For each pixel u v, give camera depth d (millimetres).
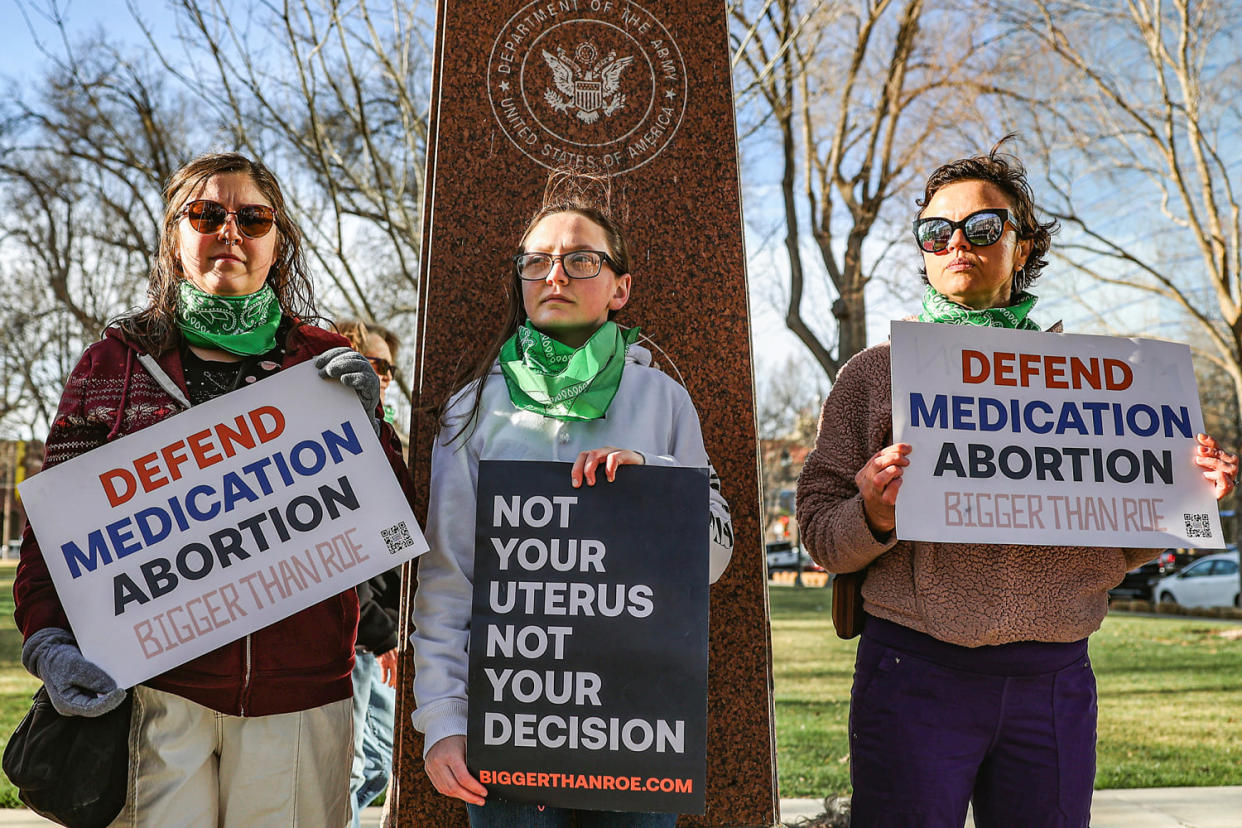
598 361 2295
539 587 2131
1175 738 6645
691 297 2947
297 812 2182
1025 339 2518
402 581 2752
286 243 2564
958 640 2350
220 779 2168
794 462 49406
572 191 2955
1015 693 2361
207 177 2352
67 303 18609
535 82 2996
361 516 2287
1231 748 6305
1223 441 33781
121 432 2254
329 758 2242
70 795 2037
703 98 3033
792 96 15031
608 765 2078
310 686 2207
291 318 2500
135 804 2105
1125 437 2496
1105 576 2451
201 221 2283
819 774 5453
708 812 2766
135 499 2209
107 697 2029
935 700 2363
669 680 2098
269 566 2225
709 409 2906
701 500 2160
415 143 8055
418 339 2883
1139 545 2422
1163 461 2498
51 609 2182
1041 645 2381
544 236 2404
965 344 2492
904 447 2324
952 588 2383
